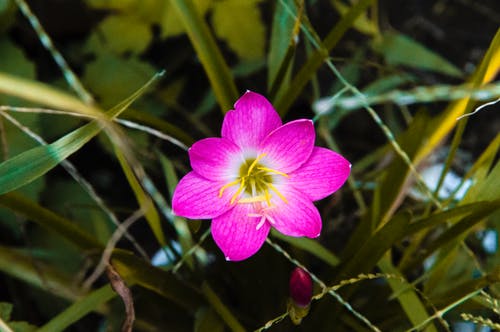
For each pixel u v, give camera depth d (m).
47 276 0.41
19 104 0.42
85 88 0.45
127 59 0.46
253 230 0.35
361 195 0.46
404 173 0.39
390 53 0.47
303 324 0.40
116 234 0.35
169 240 0.40
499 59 0.38
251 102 0.35
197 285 0.40
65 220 0.37
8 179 0.34
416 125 0.38
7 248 0.40
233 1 0.46
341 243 0.46
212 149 0.35
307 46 0.44
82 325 0.43
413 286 0.38
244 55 0.47
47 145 0.34
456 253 0.40
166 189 0.46
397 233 0.36
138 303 0.42
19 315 0.43
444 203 0.40
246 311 0.42
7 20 0.44
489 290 0.41
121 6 0.46
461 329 0.42
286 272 0.41
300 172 0.36
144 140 0.44
